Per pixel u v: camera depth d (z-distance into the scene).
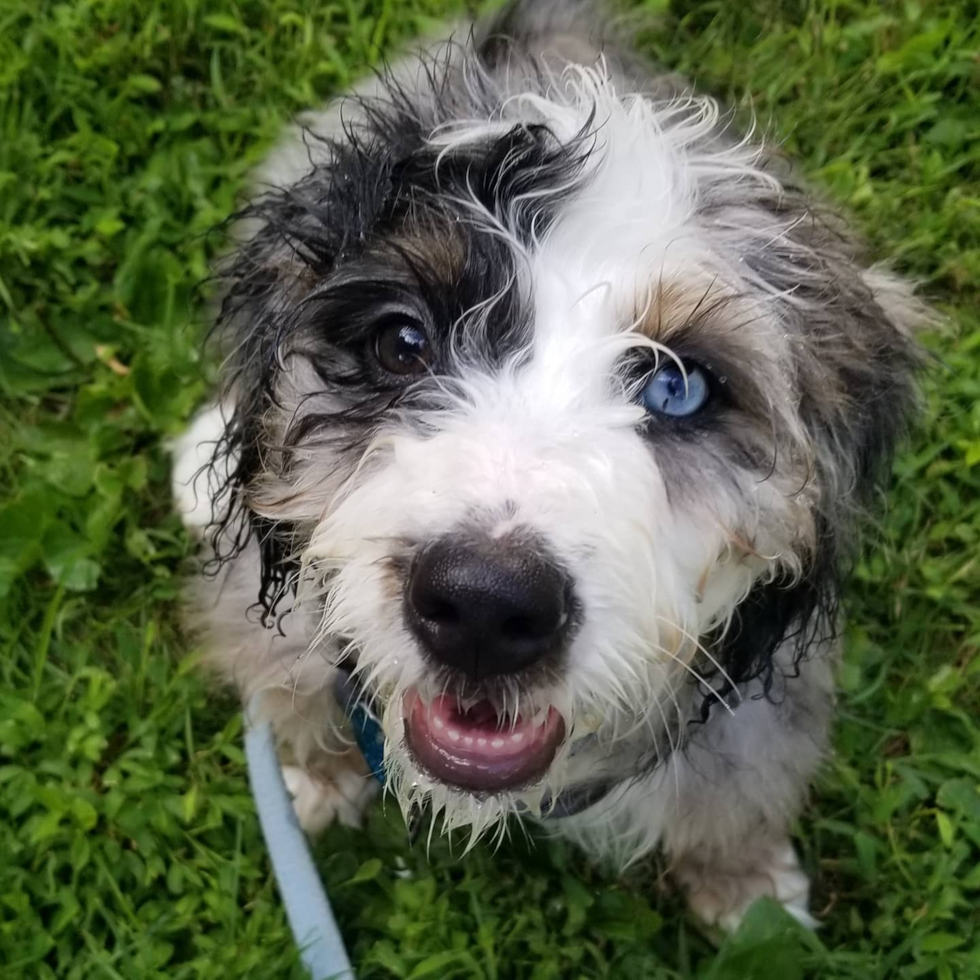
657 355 0.20
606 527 0.18
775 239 0.21
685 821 0.28
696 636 0.21
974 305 0.38
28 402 0.35
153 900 0.29
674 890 0.30
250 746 0.29
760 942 0.27
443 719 0.20
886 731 0.32
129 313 0.36
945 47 0.41
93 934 0.29
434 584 0.17
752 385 0.20
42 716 0.30
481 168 0.19
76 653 0.32
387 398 0.20
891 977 0.29
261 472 0.22
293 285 0.22
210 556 0.31
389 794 0.31
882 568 0.33
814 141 0.39
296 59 0.39
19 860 0.29
